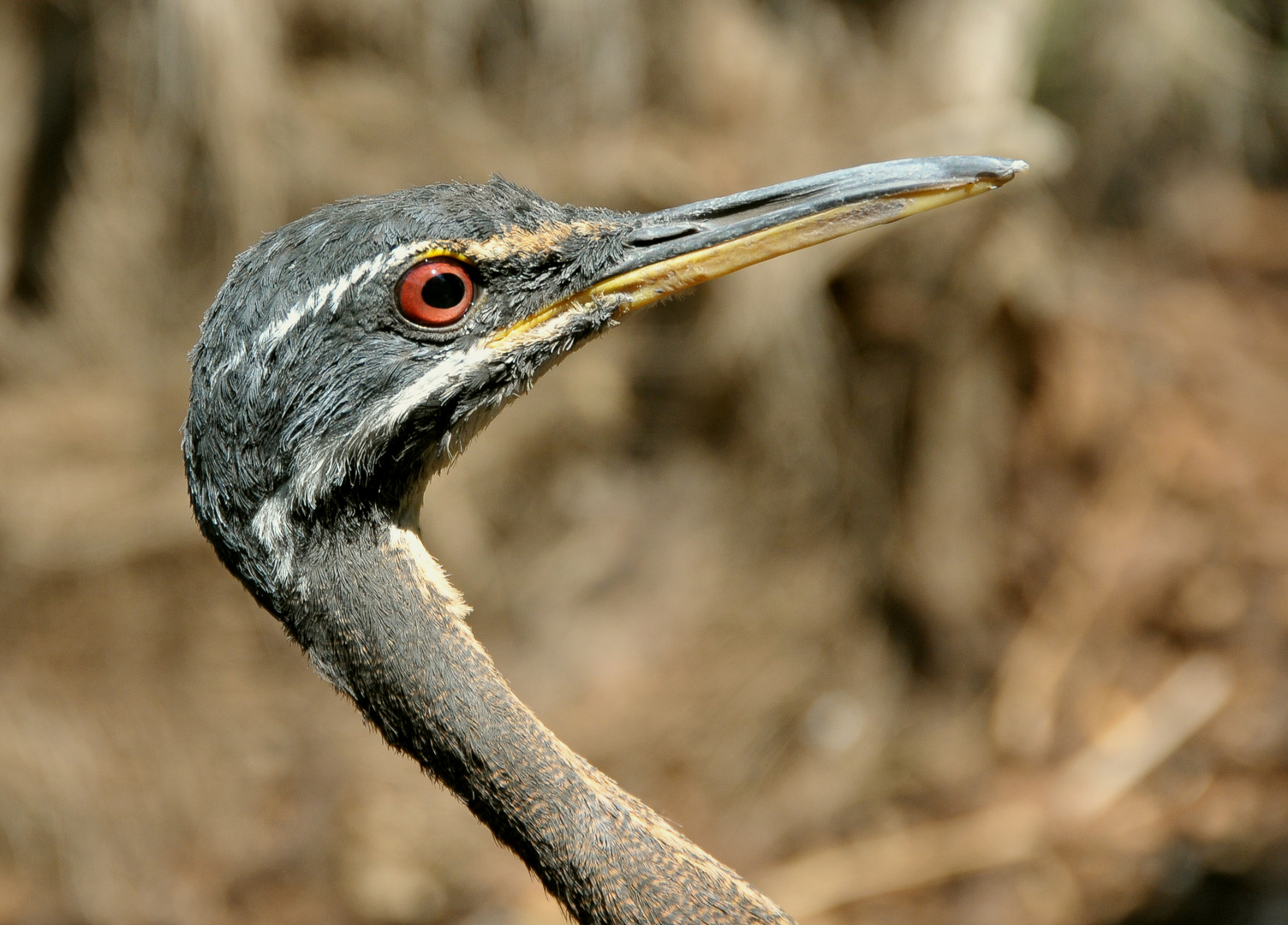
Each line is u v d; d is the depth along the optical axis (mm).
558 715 12172
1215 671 13062
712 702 12352
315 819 11688
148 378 12438
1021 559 13688
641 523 13016
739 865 11711
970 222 12328
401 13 12492
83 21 12336
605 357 12703
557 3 12609
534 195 5387
